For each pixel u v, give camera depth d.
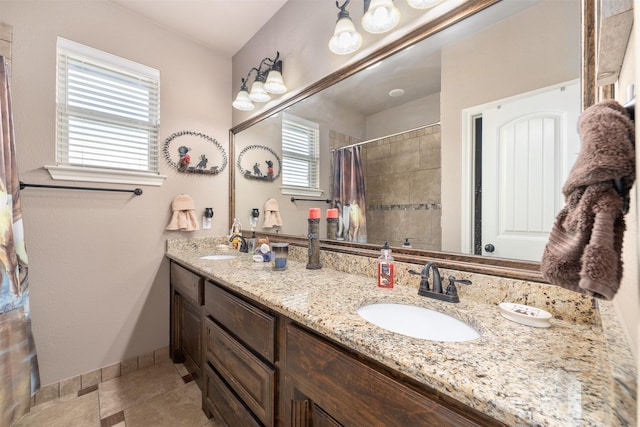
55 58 1.59
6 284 1.26
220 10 1.86
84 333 1.69
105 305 1.77
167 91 2.04
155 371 1.85
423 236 1.10
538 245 0.80
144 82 1.96
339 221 1.46
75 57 1.69
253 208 2.13
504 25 0.88
